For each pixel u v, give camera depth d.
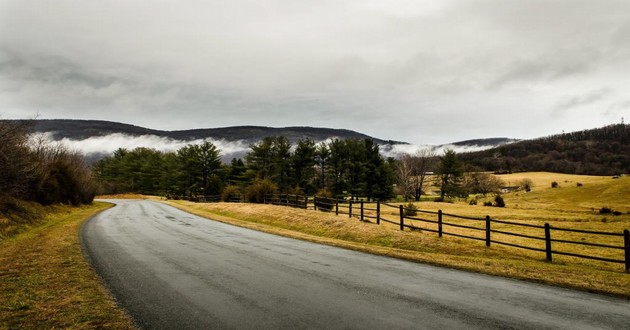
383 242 17.59
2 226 17.80
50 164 43.16
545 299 7.85
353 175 80.94
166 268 10.70
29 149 31.20
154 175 110.38
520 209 54.69
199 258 12.34
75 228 21.20
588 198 74.44
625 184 78.00
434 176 95.56
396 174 89.75
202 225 24.12
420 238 17.36
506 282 9.33
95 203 58.94
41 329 6.02
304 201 32.38
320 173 86.12
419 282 9.26
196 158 89.38
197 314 6.77
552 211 50.31
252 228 22.19
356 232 19.77
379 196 80.31
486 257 14.56
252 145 83.88
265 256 12.83
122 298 7.72
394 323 6.32
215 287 8.64
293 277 9.69
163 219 28.78
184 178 93.19
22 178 24.48
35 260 11.46
